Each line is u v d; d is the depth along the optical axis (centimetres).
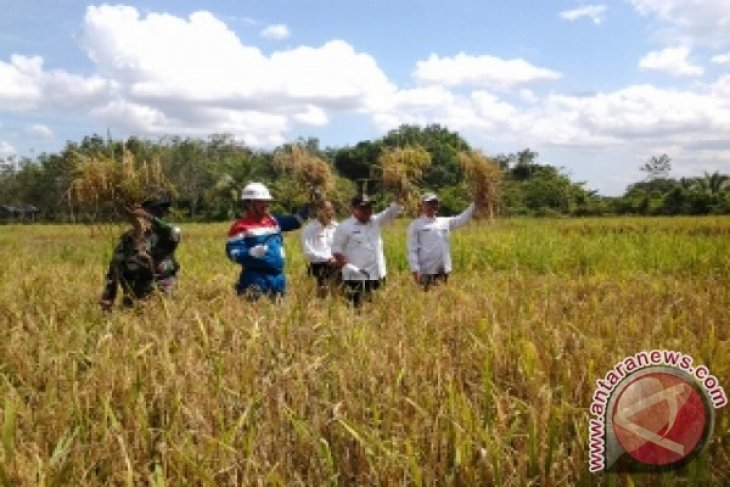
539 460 317
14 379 441
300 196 808
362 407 365
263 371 430
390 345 475
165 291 632
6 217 7288
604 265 1212
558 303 673
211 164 5938
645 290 785
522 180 5847
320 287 734
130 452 324
